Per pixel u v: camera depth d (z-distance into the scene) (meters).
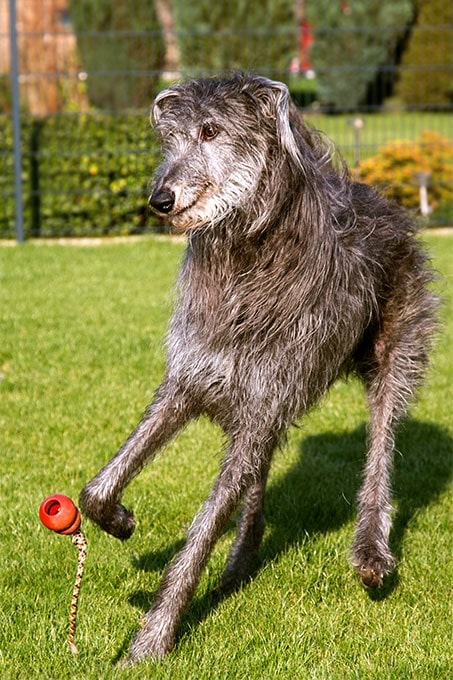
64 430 7.26
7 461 6.68
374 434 5.41
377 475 5.27
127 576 5.21
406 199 15.03
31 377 8.35
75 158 14.50
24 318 10.17
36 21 19.75
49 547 5.44
